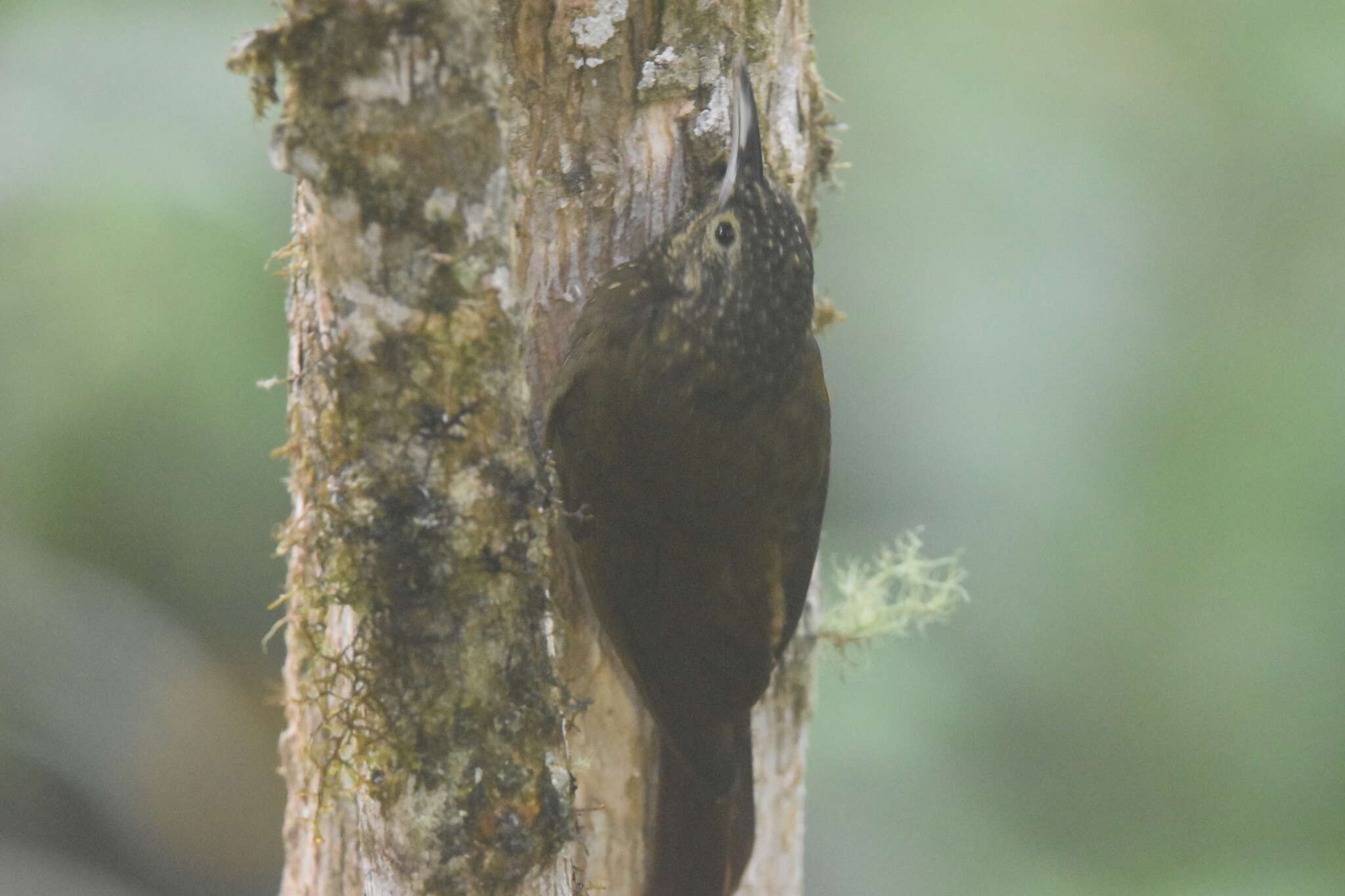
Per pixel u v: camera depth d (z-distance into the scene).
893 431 11.05
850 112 11.20
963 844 10.81
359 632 5.09
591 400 6.41
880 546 11.02
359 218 4.71
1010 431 10.88
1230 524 10.71
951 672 10.88
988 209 11.16
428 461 4.91
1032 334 10.98
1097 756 11.11
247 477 10.71
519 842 5.09
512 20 6.09
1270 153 11.46
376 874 5.26
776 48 6.58
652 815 6.89
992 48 11.44
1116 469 10.89
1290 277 11.26
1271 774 10.80
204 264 9.89
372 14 4.49
